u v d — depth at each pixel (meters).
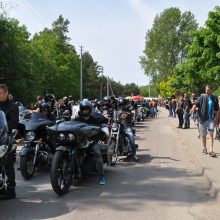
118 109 11.54
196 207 6.94
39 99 16.56
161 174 9.63
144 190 8.04
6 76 37.06
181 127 22.52
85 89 109.06
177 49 68.62
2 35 35.94
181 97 22.61
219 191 7.56
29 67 40.22
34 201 7.15
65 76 71.25
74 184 8.41
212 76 29.98
